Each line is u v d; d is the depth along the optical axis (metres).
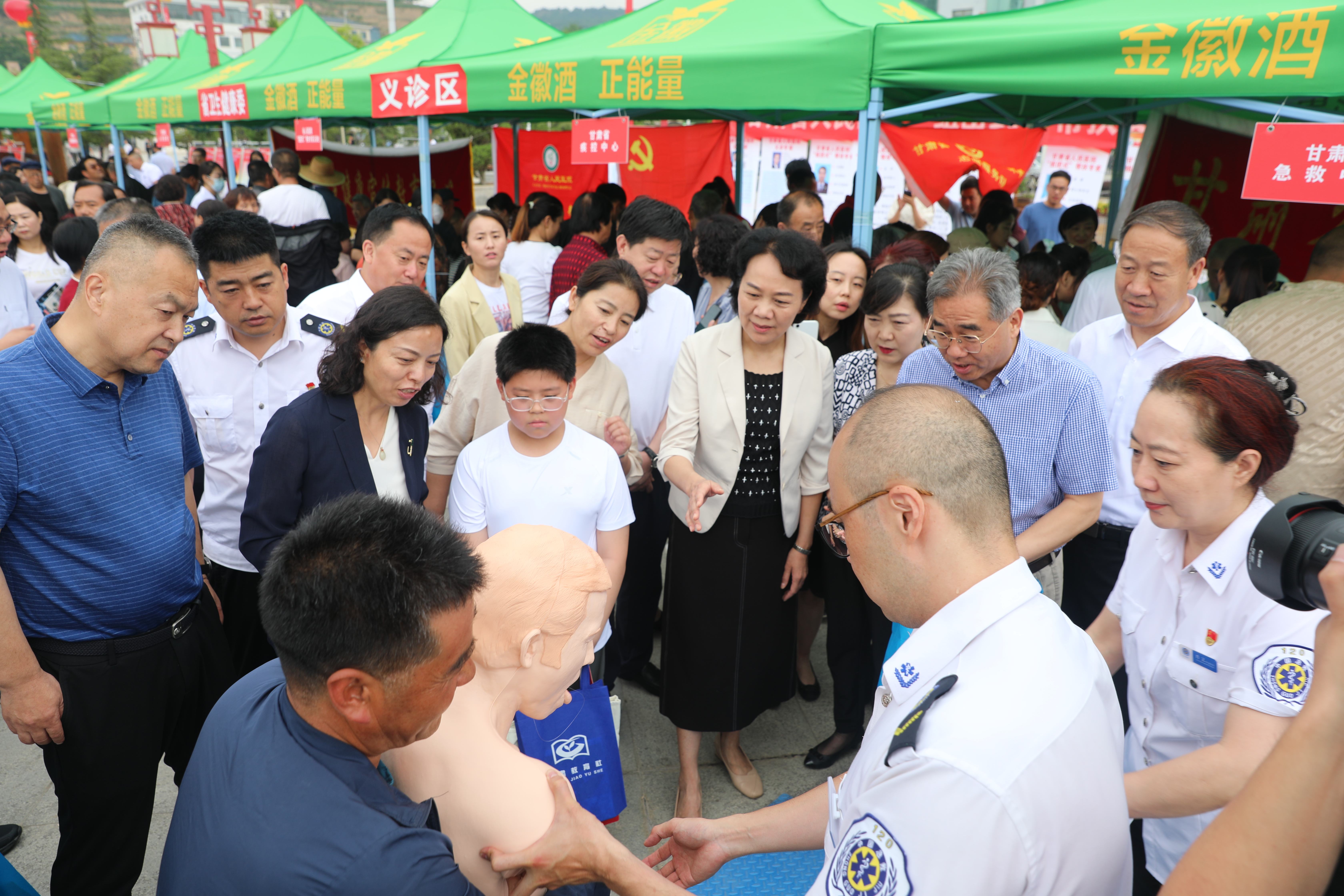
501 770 1.08
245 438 2.38
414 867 0.89
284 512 1.96
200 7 29.89
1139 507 2.47
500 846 1.04
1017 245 7.24
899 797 0.86
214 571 2.42
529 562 1.20
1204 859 0.67
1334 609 0.69
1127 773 1.45
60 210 8.62
